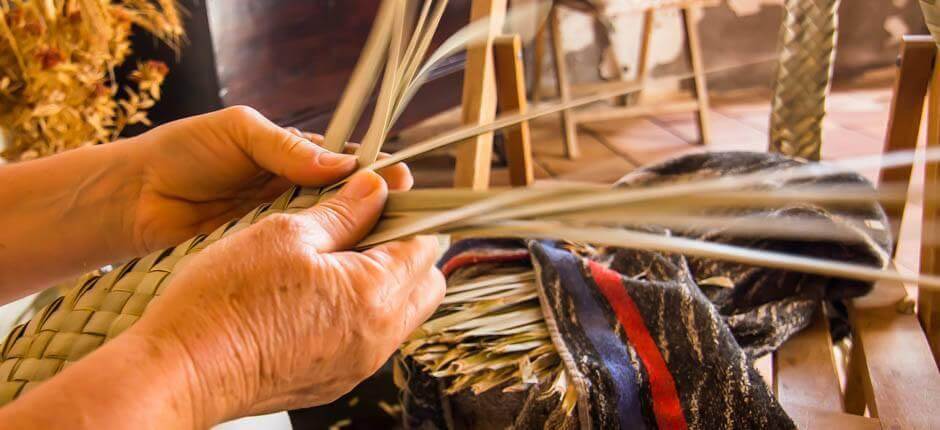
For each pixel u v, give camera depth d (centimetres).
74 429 35
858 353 95
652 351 81
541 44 181
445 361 82
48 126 117
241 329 41
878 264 92
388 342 49
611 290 86
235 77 165
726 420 77
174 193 64
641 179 103
